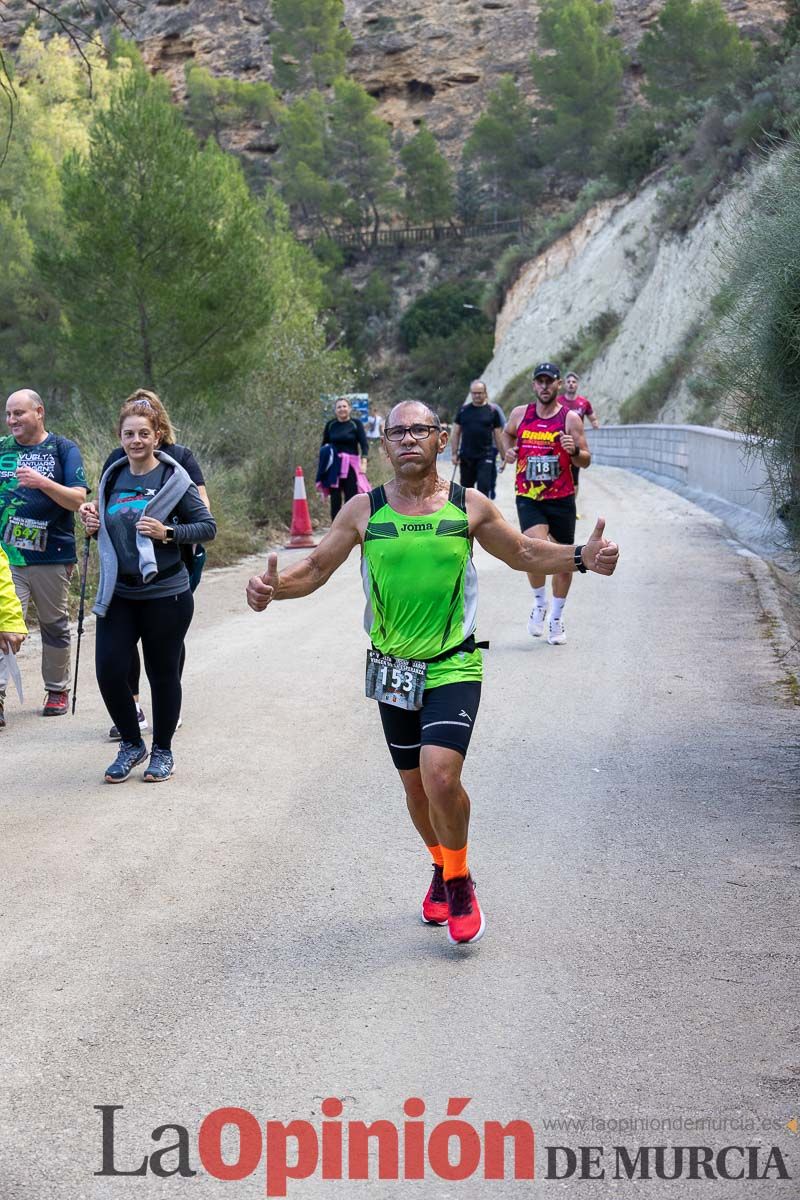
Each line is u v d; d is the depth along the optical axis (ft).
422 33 324.19
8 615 20.10
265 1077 11.02
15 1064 11.28
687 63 214.28
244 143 310.45
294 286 91.50
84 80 113.80
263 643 31.24
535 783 19.49
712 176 119.34
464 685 13.52
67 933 14.19
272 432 62.03
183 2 338.75
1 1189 9.41
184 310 62.34
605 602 34.71
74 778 20.47
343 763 20.88
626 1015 11.98
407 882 15.70
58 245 64.75
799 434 20.34
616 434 105.09
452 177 297.12
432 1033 11.74
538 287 191.21
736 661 27.12
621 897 14.96
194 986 12.84
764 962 13.03
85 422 56.54
